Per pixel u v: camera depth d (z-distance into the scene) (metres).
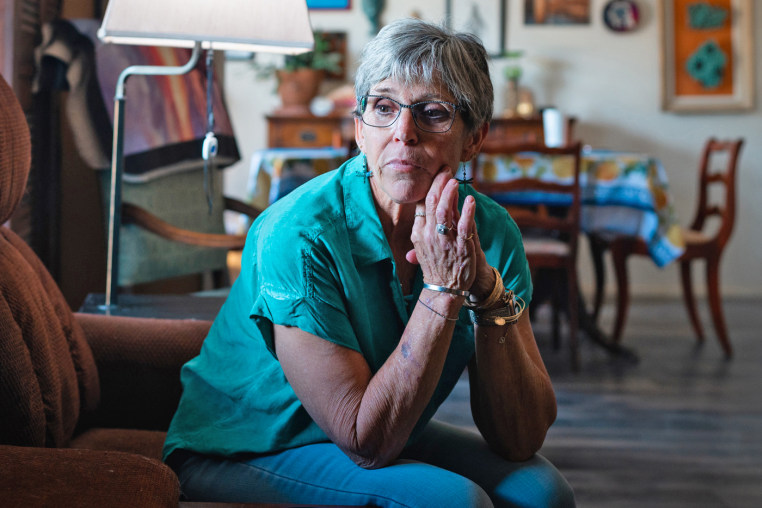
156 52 2.53
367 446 1.00
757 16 5.66
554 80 5.73
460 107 1.03
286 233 1.03
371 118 1.04
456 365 1.16
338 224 1.07
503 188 3.36
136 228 2.51
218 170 2.83
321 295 1.01
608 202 3.66
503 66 5.72
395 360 0.99
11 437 1.06
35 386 1.08
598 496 2.27
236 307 1.19
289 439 1.11
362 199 1.08
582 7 5.68
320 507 0.90
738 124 5.72
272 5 1.59
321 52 5.34
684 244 3.67
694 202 5.76
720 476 2.44
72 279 2.55
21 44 2.25
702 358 3.93
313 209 1.06
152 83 2.50
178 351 1.43
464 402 3.10
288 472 1.09
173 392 1.44
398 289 1.09
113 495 0.74
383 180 1.04
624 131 5.75
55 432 1.15
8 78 2.20
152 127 2.48
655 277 5.82
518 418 1.12
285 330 1.02
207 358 1.23
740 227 5.75
